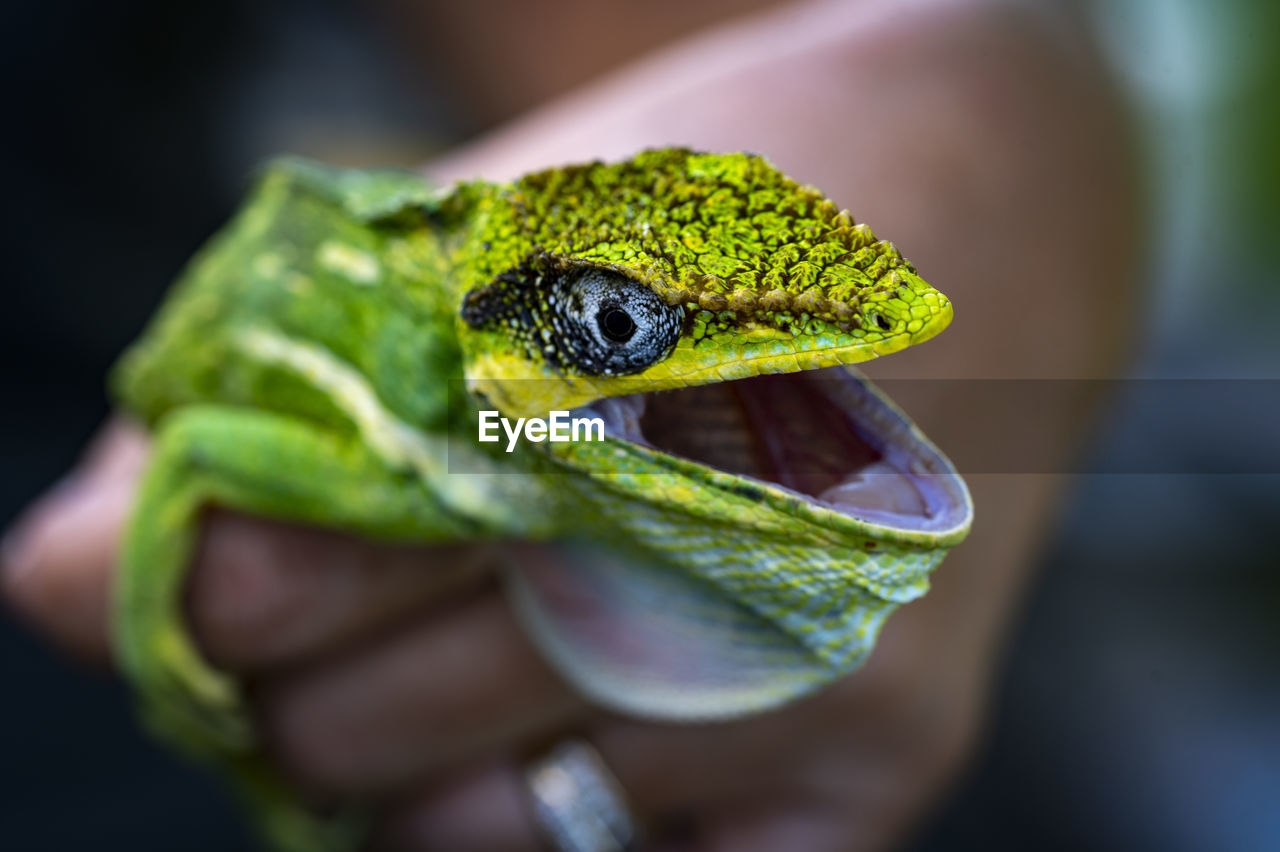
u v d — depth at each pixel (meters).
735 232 0.30
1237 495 0.67
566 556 0.34
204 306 0.37
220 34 0.61
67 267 0.55
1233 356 0.72
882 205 0.35
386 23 0.66
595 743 0.36
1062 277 0.37
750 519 0.31
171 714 0.37
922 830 0.50
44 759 0.45
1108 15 0.40
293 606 0.35
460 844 0.38
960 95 0.37
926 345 0.35
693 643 0.33
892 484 0.30
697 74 0.38
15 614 0.39
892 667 0.35
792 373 0.31
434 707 0.36
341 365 0.35
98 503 0.39
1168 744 0.56
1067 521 0.67
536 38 0.60
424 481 0.34
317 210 0.36
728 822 0.37
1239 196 0.62
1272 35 0.48
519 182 0.32
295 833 0.38
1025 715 0.57
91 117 0.56
